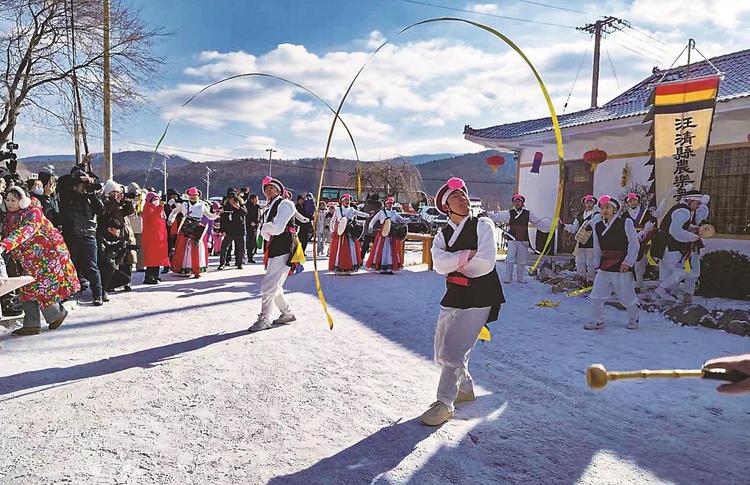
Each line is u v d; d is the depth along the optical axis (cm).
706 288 859
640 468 285
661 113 817
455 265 340
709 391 405
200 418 344
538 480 272
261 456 295
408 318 654
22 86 1505
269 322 592
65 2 1466
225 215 1138
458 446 310
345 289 881
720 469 284
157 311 676
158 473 273
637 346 539
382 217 1107
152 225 899
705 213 774
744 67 1198
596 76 2508
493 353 509
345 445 310
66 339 534
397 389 404
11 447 298
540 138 1313
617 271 602
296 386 407
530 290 898
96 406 360
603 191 1253
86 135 1562
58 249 555
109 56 1509
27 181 682
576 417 355
